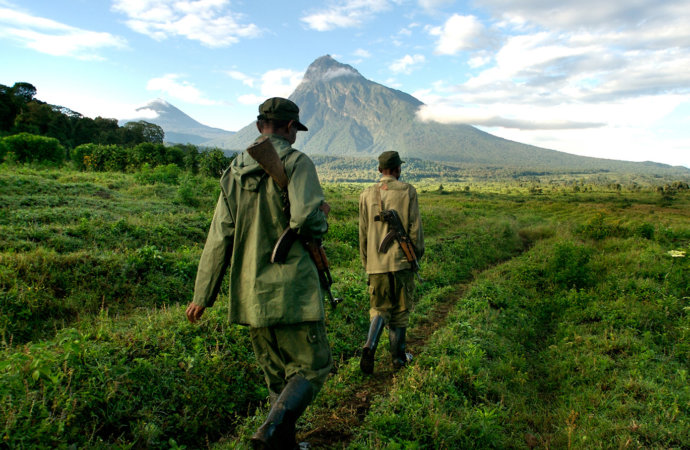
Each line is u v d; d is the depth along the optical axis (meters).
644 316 5.37
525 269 8.02
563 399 3.61
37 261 5.36
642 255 8.76
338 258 8.98
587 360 4.24
